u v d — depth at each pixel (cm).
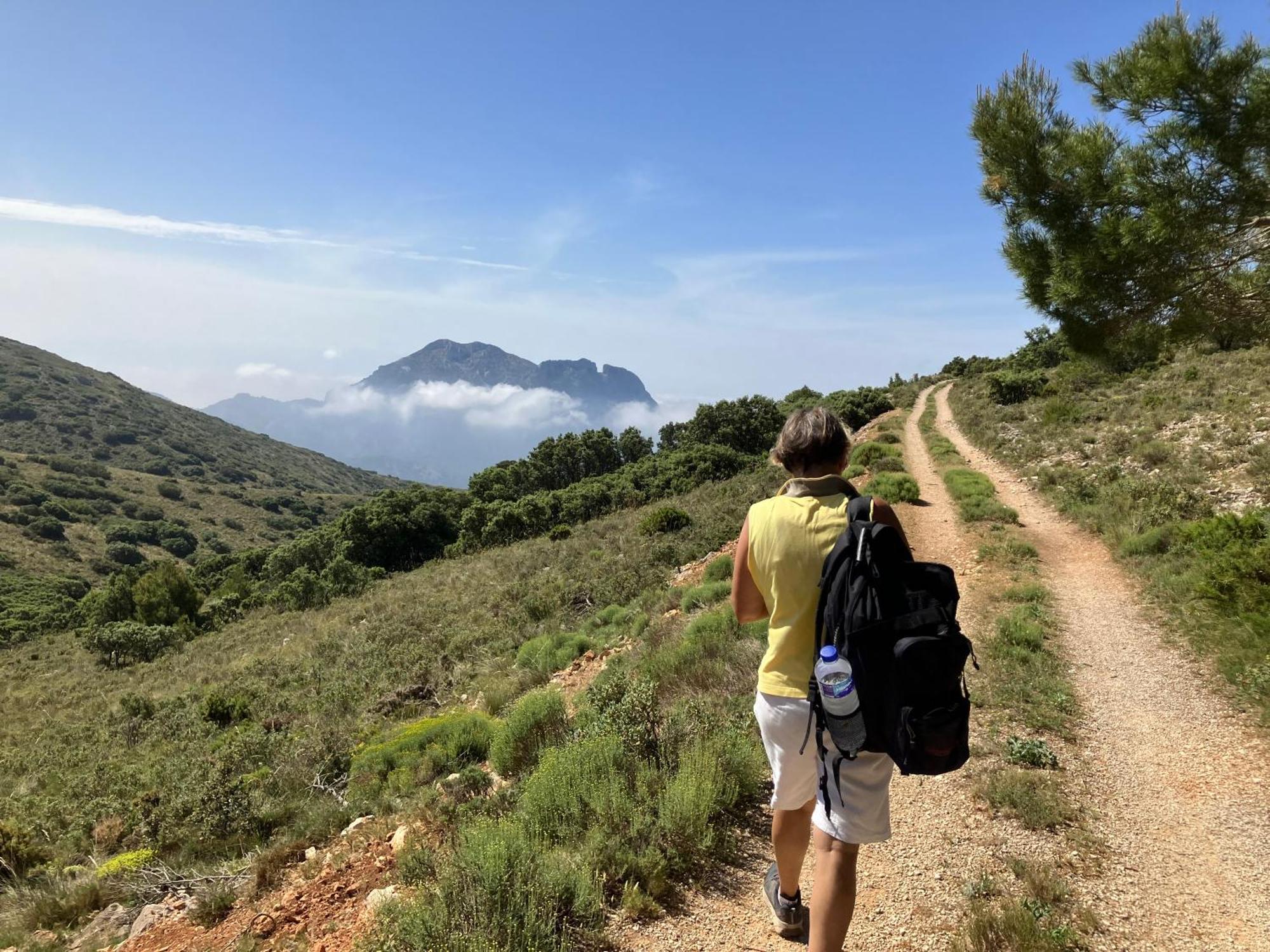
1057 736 580
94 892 734
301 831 778
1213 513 1338
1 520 11262
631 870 369
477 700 1361
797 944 305
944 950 304
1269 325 651
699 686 725
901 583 189
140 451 19662
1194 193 600
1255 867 389
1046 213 696
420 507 6262
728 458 4794
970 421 4028
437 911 333
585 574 2306
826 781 202
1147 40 628
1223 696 675
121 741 1889
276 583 5900
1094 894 353
